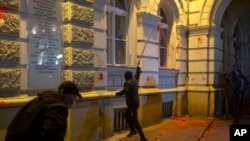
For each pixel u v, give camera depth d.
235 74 10.06
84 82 6.35
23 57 5.13
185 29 11.64
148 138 7.54
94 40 6.76
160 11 10.85
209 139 7.61
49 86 5.63
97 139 6.79
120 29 8.91
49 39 5.65
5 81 4.81
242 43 16.41
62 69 5.95
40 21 5.46
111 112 7.42
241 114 11.76
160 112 9.89
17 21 5.01
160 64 10.97
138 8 8.98
